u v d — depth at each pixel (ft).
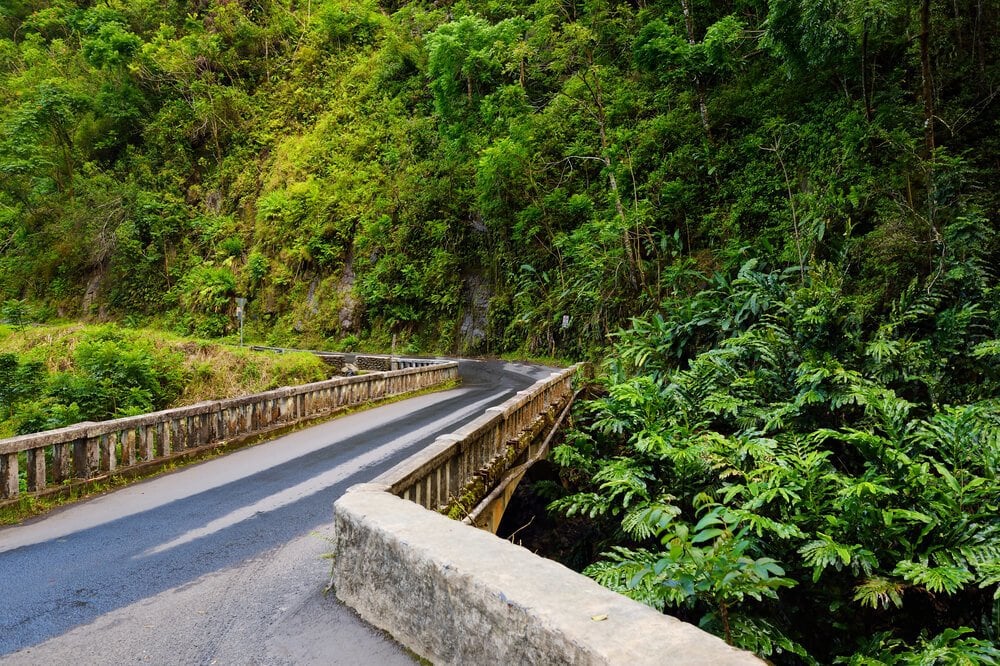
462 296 108.06
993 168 46.62
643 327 42.09
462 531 10.39
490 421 22.09
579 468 27.48
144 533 18.60
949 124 50.96
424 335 111.14
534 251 97.66
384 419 41.52
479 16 113.50
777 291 34.27
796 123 69.10
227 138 164.66
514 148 91.30
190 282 139.74
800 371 24.59
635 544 23.21
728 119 78.54
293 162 147.74
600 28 91.61
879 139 55.62
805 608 16.46
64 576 14.99
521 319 95.71
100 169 159.33
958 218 35.50
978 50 55.26
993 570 13.07
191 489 24.23
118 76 164.45
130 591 13.94
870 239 43.83
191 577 14.78
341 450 31.40
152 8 176.04
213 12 177.58
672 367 38.34
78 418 38.81
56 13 196.54
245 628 11.64
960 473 17.97
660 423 24.48
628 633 6.28
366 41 167.94
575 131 94.43
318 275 129.29
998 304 28.71
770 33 60.08
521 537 33.17
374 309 116.67
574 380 43.75
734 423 25.70
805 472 17.69
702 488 20.62
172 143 162.61
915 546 15.65
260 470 27.40
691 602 13.82
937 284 32.17
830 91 67.92
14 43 195.52
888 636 13.91
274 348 116.47
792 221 60.59
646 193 80.43
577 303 86.07
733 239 66.80
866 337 29.48
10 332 74.13
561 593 7.48
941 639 12.32
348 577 12.03
